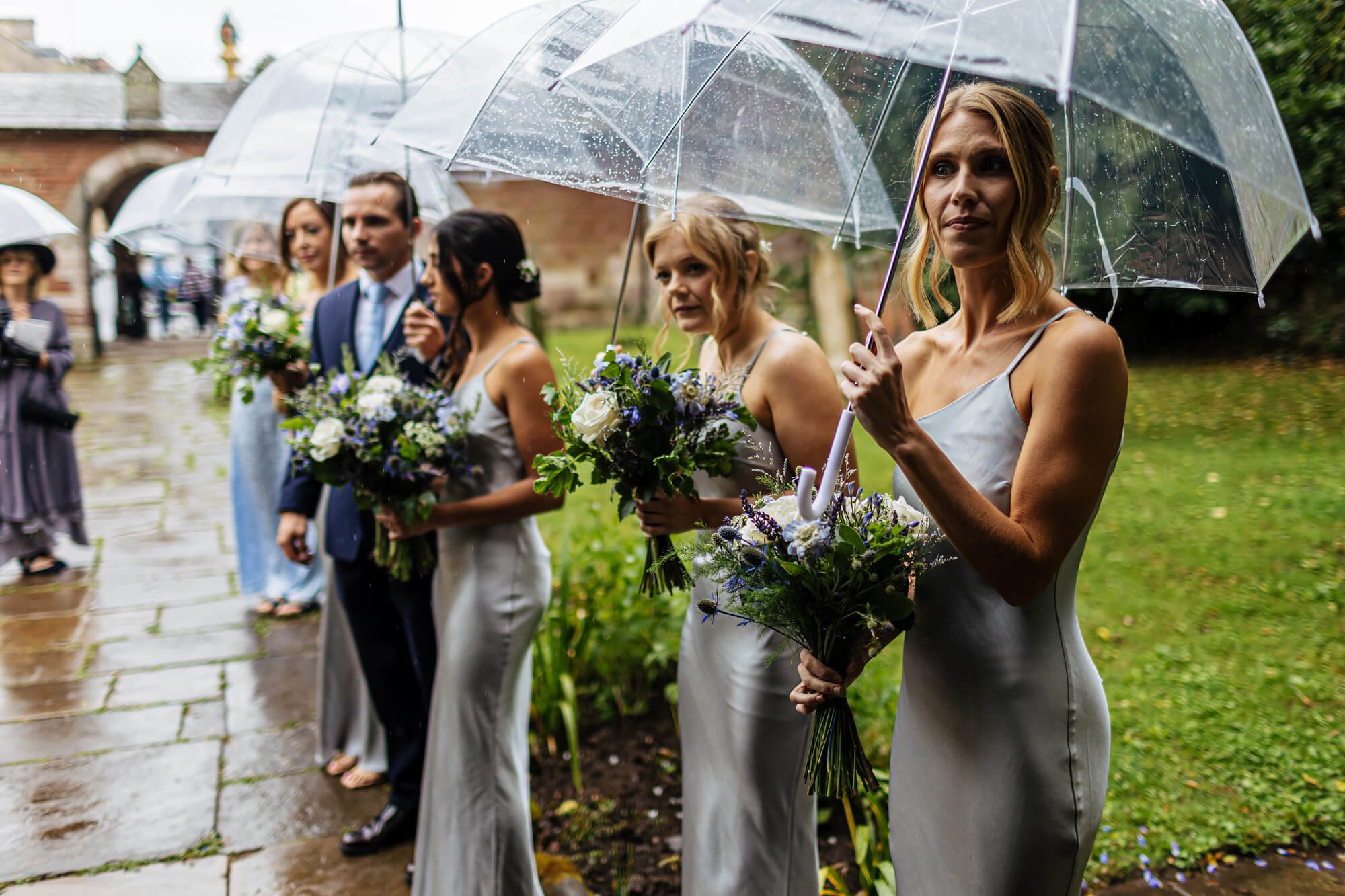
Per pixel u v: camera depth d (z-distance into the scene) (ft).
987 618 5.40
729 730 7.09
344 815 10.84
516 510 8.22
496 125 6.90
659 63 6.77
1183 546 18.88
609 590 13.94
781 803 7.03
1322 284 35.86
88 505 25.35
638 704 12.91
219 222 16.17
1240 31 5.59
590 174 6.81
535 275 8.67
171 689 14.08
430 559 8.96
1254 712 12.08
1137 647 14.37
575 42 6.92
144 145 65.77
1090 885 8.97
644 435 6.93
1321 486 22.44
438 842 8.23
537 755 11.92
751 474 7.24
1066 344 4.97
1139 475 24.68
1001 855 5.34
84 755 12.15
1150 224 6.02
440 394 8.66
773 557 5.11
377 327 10.50
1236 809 10.02
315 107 10.85
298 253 13.87
